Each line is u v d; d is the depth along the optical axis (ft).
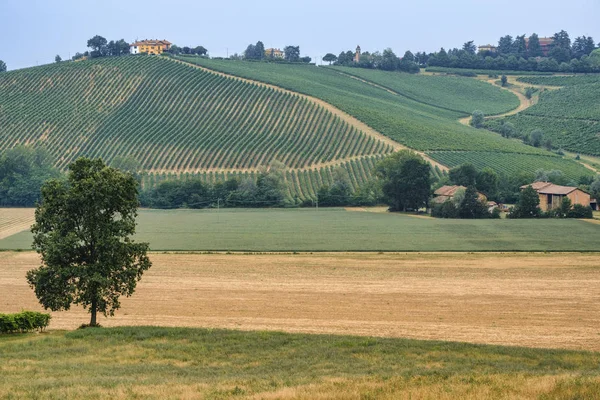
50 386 303.89
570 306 554.46
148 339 420.77
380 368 345.51
